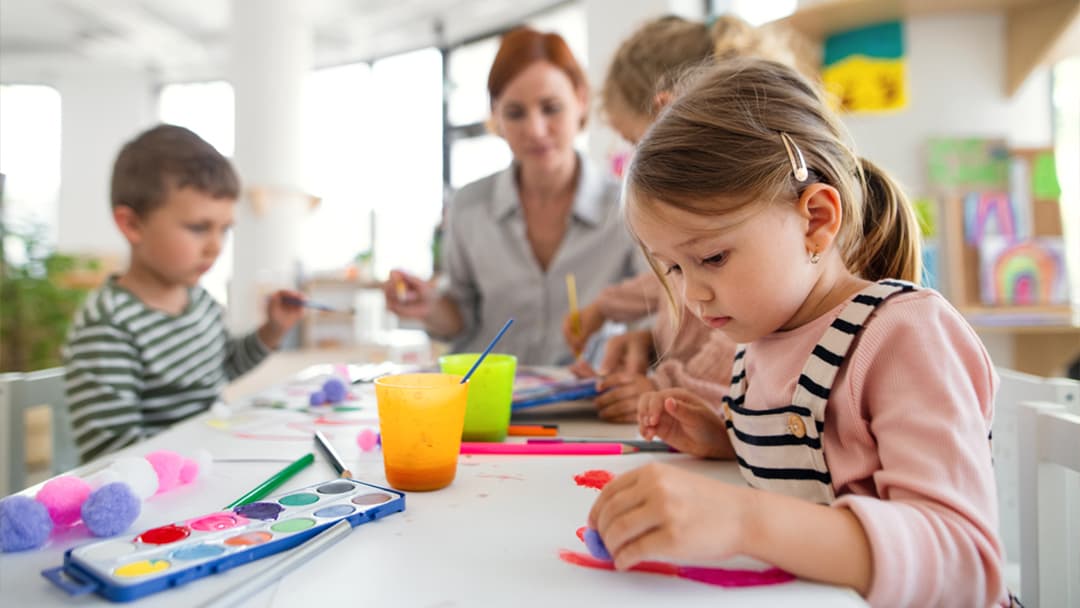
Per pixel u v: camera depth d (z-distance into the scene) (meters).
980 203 1.88
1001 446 0.86
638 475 0.42
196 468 0.60
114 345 1.15
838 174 0.57
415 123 5.60
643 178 0.54
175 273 1.25
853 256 0.65
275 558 0.42
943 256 1.88
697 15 2.92
